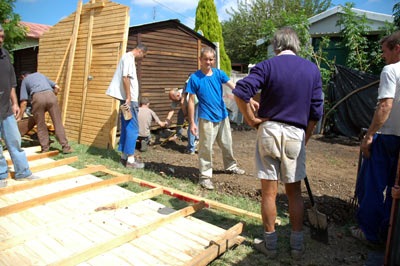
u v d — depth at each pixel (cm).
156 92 832
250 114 265
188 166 560
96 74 693
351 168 569
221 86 450
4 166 435
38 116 587
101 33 689
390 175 296
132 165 543
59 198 375
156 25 814
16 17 1002
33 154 585
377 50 977
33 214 338
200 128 442
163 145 730
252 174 508
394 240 240
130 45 758
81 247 277
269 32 1019
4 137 426
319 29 1108
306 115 270
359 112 834
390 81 273
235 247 299
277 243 306
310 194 309
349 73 848
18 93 1087
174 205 394
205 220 356
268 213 279
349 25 955
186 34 912
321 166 579
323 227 305
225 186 455
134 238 290
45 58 841
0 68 405
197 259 253
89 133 698
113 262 255
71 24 768
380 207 294
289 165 268
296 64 263
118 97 539
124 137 542
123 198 386
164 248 279
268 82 260
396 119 287
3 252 265
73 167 527
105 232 303
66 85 752
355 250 303
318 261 284
